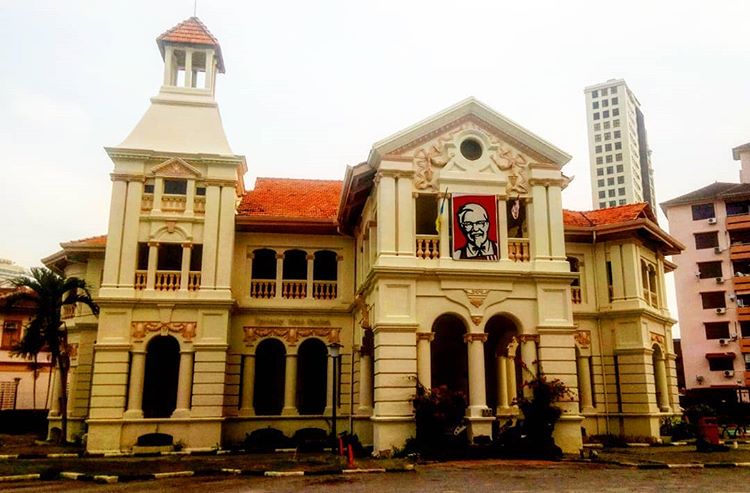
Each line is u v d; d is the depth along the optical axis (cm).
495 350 2661
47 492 1392
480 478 1534
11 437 3503
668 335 3172
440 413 2008
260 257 3052
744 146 6269
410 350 2144
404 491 1312
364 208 2656
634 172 13188
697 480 1480
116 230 2662
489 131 2412
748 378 5294
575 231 2914
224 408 2694
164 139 2822
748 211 5619
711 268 5688
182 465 1936
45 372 4972
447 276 2227
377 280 2205
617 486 1371
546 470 1703
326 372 2925
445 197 2306
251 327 2822
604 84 13388
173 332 2611
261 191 3284
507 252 2305
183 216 2722
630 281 2884
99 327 2566
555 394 2103
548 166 2394
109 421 2459
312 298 2902
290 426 2750
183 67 3250
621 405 2819
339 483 1473
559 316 2272
